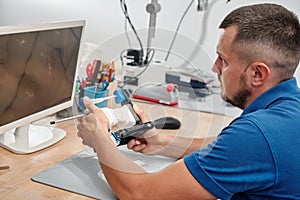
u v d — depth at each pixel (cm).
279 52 103
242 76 107
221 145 99
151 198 105
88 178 123
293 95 107
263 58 104
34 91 133
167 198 103
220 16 229
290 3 216
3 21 287
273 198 101
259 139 97
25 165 127
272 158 97
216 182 98
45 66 135
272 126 99
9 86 122
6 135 139
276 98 106
